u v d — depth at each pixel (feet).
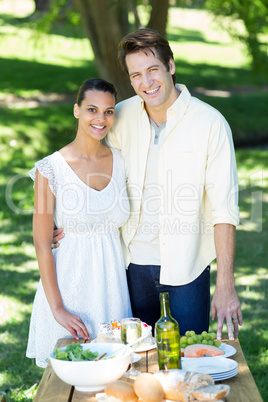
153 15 29.40
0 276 24.80
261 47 43.37
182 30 110.32
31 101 56.29
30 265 26.21
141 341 10.89
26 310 21.77
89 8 32.78
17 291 23.45
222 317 11.37
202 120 11.89
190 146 11.96
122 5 36.81
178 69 77.10
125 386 8.92
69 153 12.05
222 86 73.10
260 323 20.85
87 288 11.95
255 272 25.98
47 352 12.17
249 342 19.27
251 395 9.16
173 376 9.04
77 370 9.16
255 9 39.55
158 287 12.67
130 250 12.78
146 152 12.32
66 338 11.57
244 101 64.28
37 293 12.39
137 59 11.53
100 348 10.17
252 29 41.22
